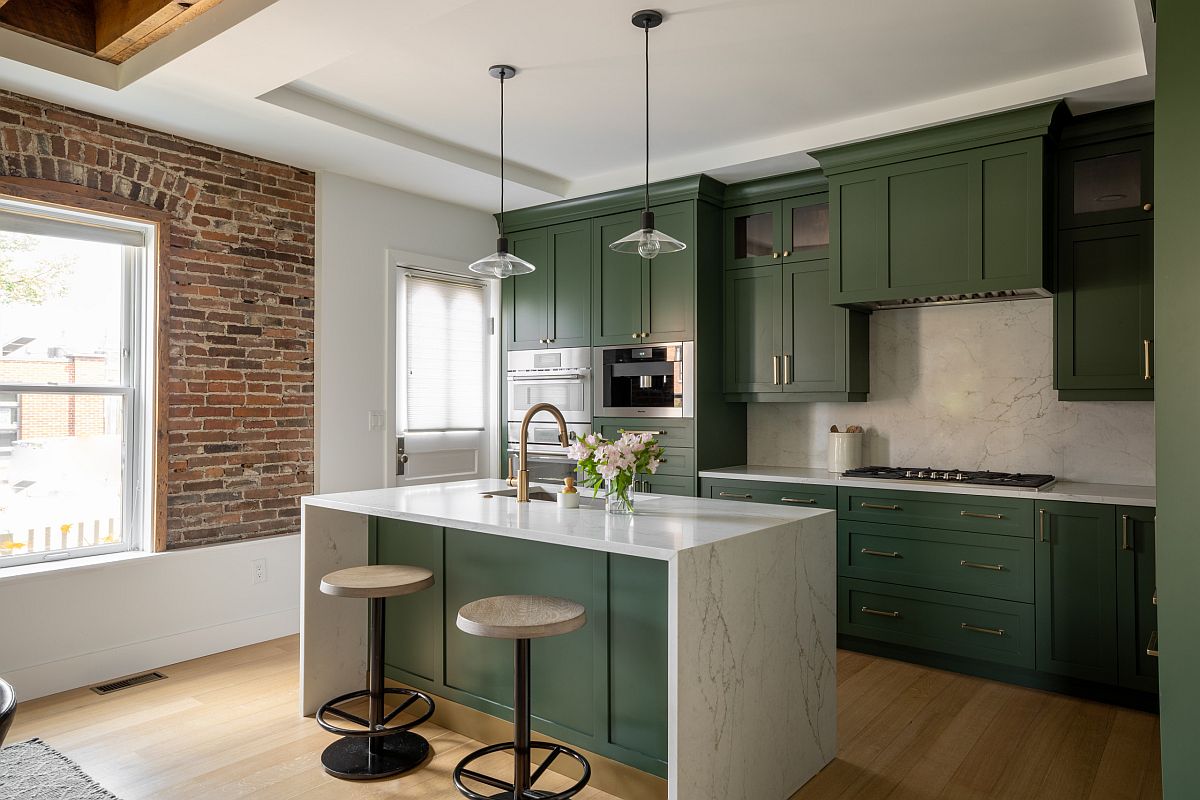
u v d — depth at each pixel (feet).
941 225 12.39
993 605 11.77
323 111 12.11
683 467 15.17
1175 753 5.67
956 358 13.99
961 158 12.21
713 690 7.39
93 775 8.76
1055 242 12.05
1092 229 11.74
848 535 13.23
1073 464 12.84
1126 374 11.51
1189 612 5.64
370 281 15.47
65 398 11.86
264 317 13.85
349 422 15.07
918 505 12.48
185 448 12.78
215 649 13.02
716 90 11.72
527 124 13.20
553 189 16.51
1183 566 5.66
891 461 14.70
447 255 17.12
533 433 17.61
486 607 7.91
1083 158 11.87
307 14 8.56
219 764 9.07
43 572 11.03
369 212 15.47
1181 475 5.68
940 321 14.16
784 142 13.76
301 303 14.42
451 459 17.51
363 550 11.30
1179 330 5.70
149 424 12.48
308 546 10.58
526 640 7.86
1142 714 10.59
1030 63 10.77
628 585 8.30
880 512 12.87
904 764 9.21
